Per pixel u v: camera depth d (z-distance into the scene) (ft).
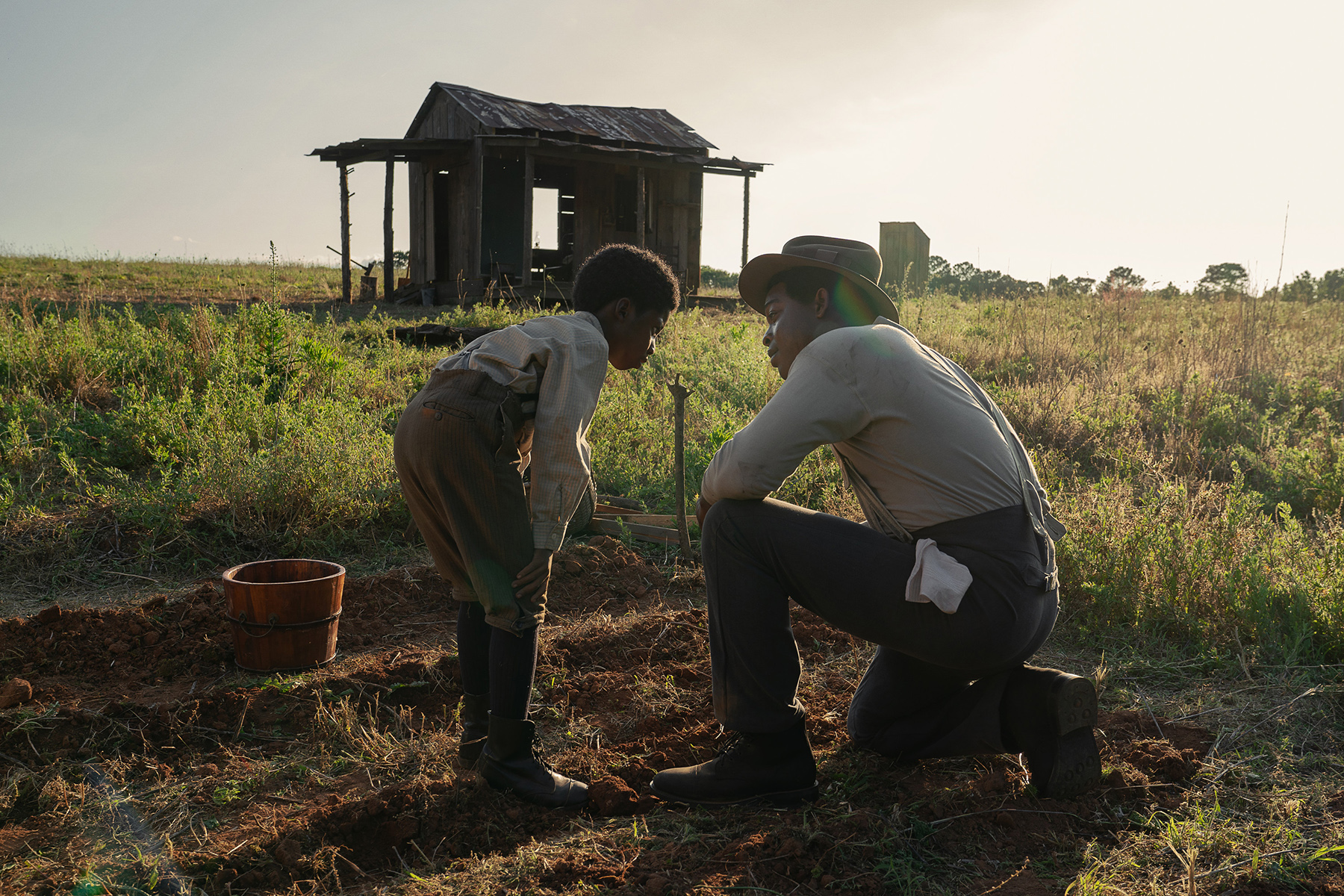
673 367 29.58
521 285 55.36
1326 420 22.49
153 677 10.78
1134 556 12.97
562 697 10.36
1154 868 7.07
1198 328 40.60
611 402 22.54
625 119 63.82
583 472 7.96
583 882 6.93
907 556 7.45
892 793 8.22
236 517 15.52
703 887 6.76
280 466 16.17
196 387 23.54
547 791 8.12
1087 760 7.84
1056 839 7.48
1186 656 11.47
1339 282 67.92
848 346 7.36
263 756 9.21
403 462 8.16
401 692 10.52
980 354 33.37
